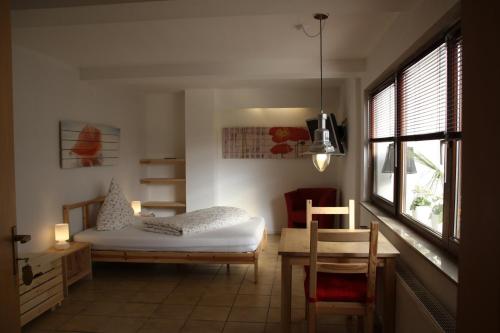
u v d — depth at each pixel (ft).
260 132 20.38
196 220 13.88
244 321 9.95
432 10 6.74
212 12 7.39
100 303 11.21
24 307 9.42
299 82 17.72
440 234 7.57
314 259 7.47
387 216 10.78
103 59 13.16
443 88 7.20
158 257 12.95
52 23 7.88
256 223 14.65
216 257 12.78
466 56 3.74
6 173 4.76
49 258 10.36
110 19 7.76
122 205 14.92
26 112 11.71
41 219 12.34
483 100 3.40
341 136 17.03
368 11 7.73
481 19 3.43
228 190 20.75
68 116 13.93
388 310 8.04
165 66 13.98
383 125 12.00
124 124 18.40
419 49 8.25
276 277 13.32
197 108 19.47
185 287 12.46
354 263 7.95
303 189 19.75
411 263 8.01
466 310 3.73
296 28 10.03
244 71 13.57
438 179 7.77
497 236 3.15
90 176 15.39
